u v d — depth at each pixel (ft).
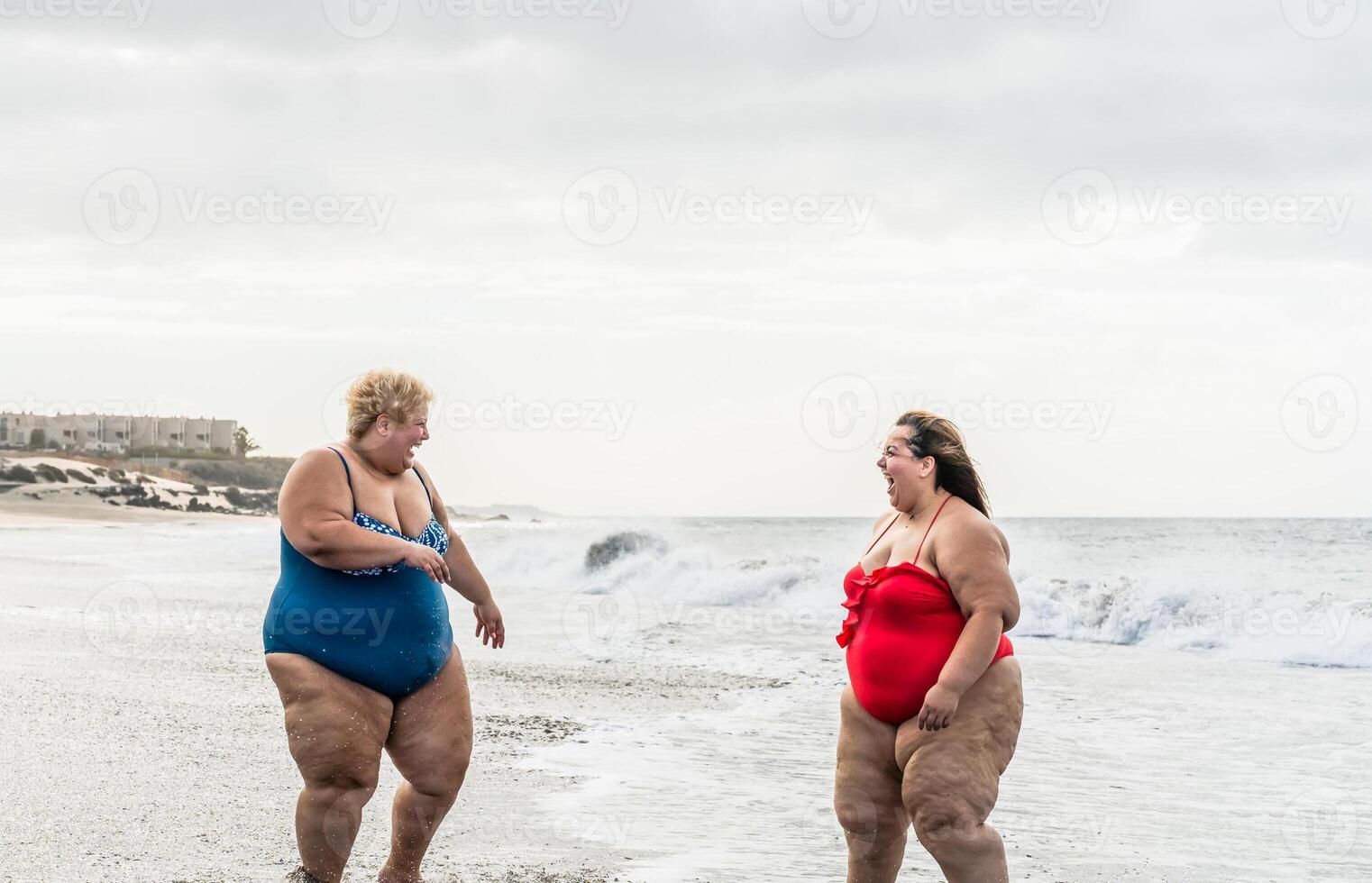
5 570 72.90
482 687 31.73
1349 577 65.77
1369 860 16.44
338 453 14.23
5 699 26.40
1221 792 20.58
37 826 16.40
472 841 16.79
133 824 16.58
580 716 27.20
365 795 13.96
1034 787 21.04
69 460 210.18
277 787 18.76
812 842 16.79
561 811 18.45
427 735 14.30
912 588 13.12
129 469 209.97
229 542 115.03
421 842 14.60
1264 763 23.08
